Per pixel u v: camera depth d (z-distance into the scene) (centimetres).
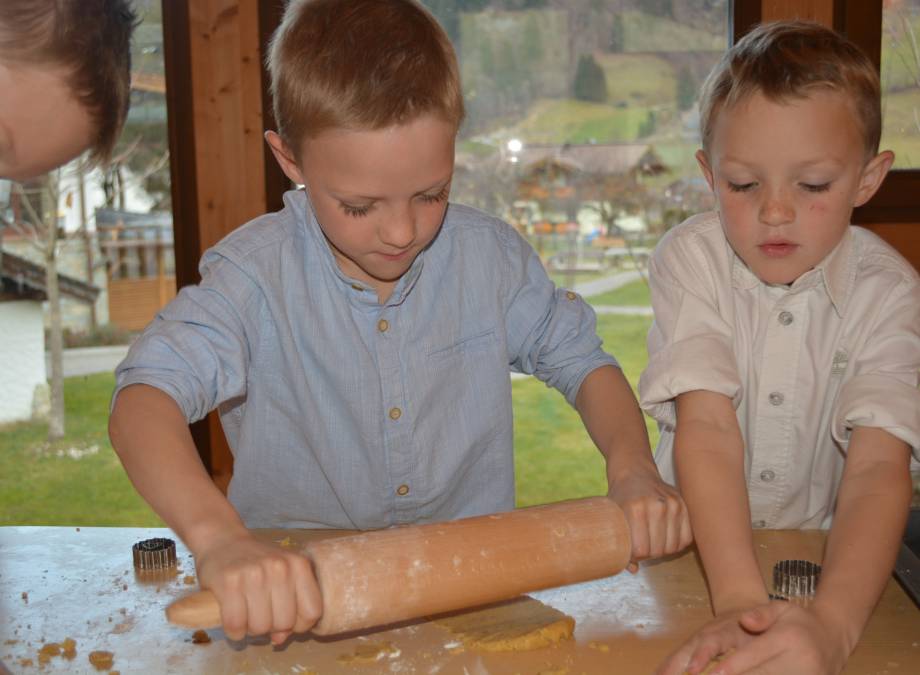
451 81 85
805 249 92
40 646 76
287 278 106
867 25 229
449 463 113
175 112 238
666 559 92
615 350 284
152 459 81
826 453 112
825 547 88
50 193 279
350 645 76
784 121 87
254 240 105
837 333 106
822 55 89
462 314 112
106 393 292
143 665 73
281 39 90
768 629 72
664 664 71
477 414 114
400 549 72
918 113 233
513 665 73
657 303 105
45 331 288
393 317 109
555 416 299
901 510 85
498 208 272
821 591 78
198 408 92
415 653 75
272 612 69
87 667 73
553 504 82
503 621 79
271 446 111
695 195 270
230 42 237
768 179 90
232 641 77
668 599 83
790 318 107
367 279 108
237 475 113
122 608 82
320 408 109
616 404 103
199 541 74
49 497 284
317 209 88
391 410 109
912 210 233
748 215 92
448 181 86
